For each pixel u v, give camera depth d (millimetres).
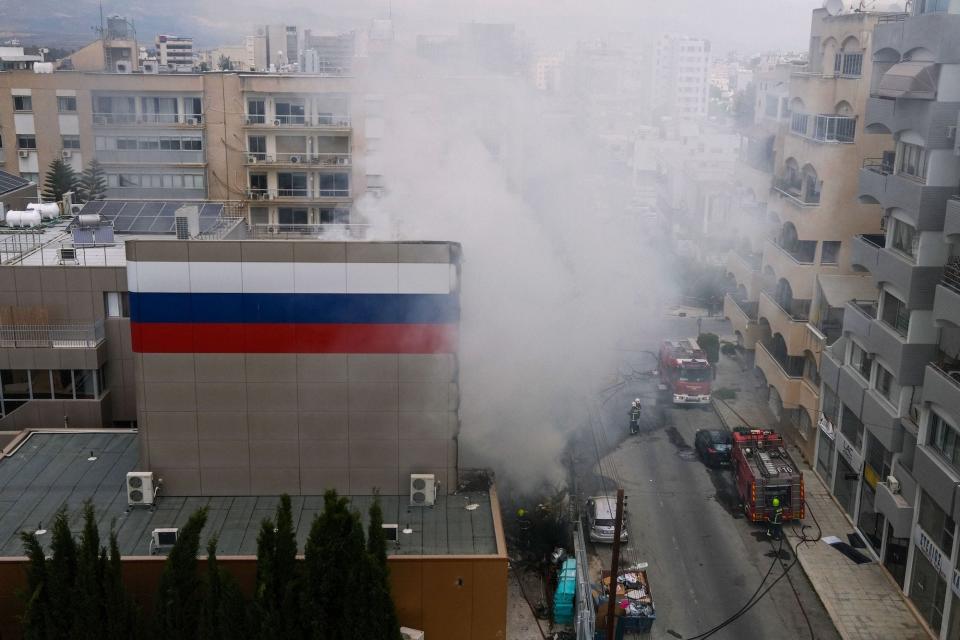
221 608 21203
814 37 44469
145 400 26719
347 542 21406
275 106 58156
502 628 24828
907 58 30594
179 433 27000
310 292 26047
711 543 33656
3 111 59875
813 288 39844
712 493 37625
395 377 26781
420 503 27266
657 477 39000
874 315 34000
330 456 27375
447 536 25734
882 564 32031
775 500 33906
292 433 27125
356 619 21234
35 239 37875
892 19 37906
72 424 32312
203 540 25219
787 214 41562
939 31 27812
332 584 21359
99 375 32094
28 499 27297
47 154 60625
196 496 27531
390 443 27344
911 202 29312
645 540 33688
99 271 31656
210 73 59750
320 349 26469
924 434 28625
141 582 24047
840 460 36562
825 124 38938
